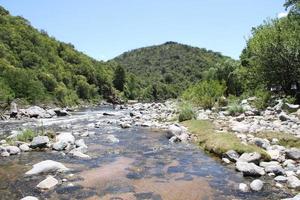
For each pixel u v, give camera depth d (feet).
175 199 31.35
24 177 38.42
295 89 105.50
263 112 83.76
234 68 176.45
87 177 38.47
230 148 46.62
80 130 78.02
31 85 178.70
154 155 49.88
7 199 31.27
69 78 281.74
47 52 305.32
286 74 103.81
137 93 409.08
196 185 35.29
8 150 51.47
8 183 36.11
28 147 54.80
